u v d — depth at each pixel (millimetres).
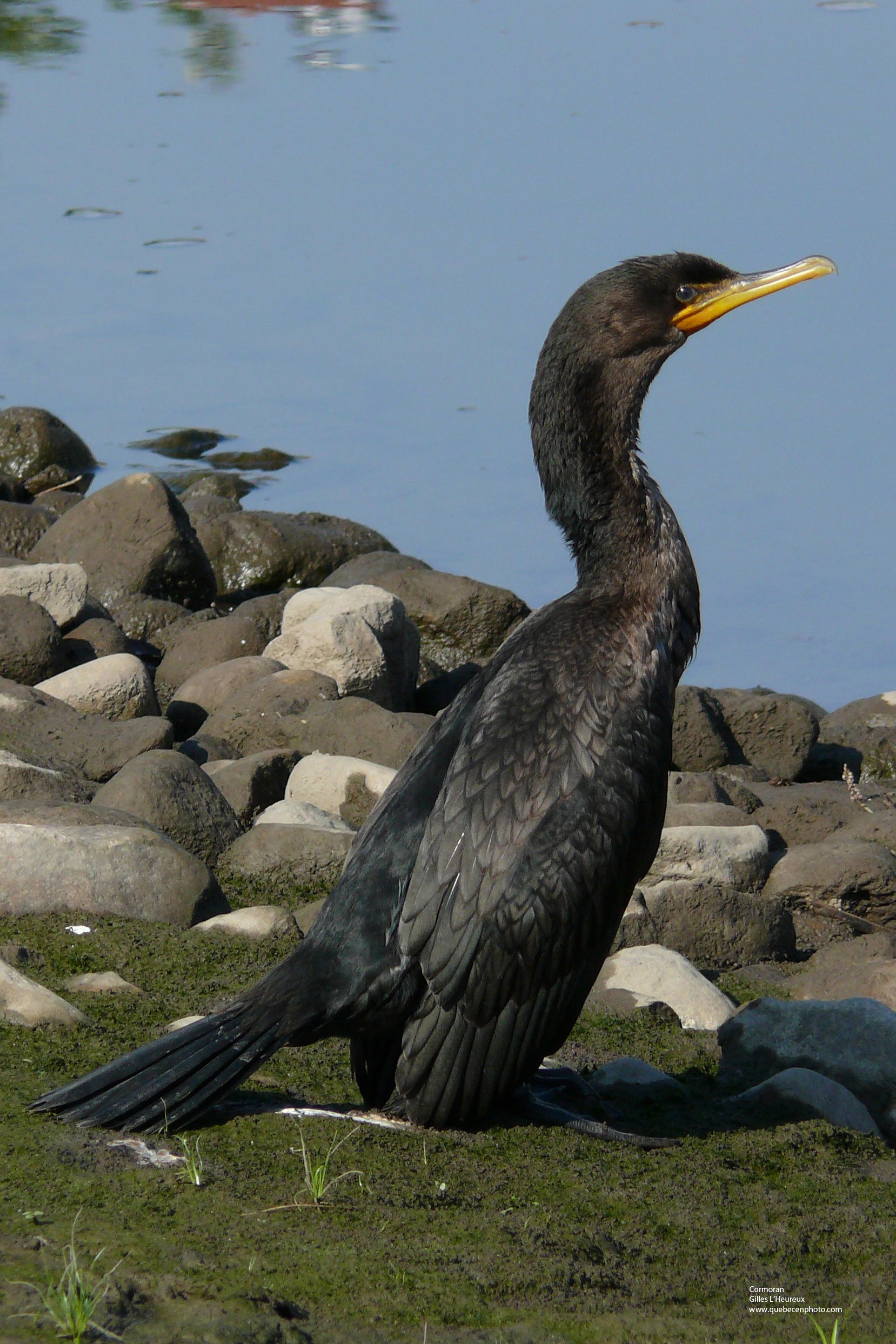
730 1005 11430
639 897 12602
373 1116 8797
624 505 9969
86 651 18000
